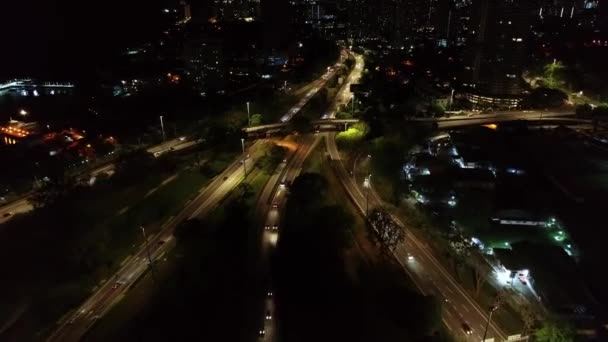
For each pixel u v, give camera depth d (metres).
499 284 112.94
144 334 97.31
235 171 177.62
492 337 95.75
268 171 174.62
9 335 99.44
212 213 145.50
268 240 130.12
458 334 96.62
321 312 101.62
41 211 141.12
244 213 142.00
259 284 112.06
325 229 128.38
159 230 137.00
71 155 184.75
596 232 137.25
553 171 176.50
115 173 166.50
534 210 146.25
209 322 100.19
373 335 94.94
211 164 182.25
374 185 165.12
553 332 91.25
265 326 98.62
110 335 97.56
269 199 153.88
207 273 115.38
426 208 149.00
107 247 126.19
